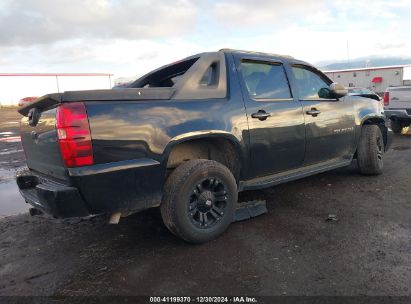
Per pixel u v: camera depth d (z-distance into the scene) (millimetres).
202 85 3549
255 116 3768
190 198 3297
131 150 2949
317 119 4477
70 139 2689
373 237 3396
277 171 4180
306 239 3414
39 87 53750
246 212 3936
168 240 3535
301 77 4570
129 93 3012
